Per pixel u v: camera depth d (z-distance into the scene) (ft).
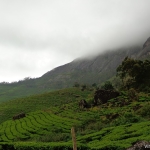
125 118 139.74
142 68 297.33
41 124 201.57
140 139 72.74
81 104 258.98
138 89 284.41
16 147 93.76
